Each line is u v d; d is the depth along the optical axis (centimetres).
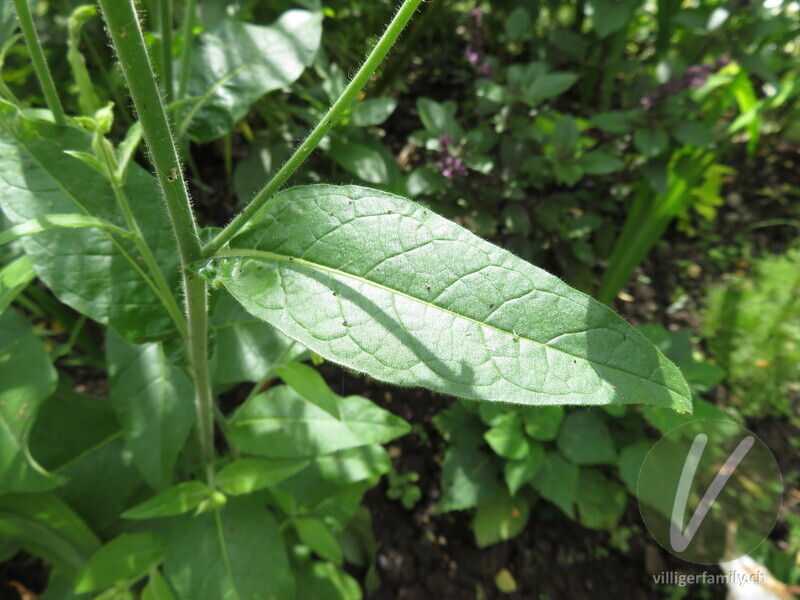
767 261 56
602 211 60
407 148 60
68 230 23
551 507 45
